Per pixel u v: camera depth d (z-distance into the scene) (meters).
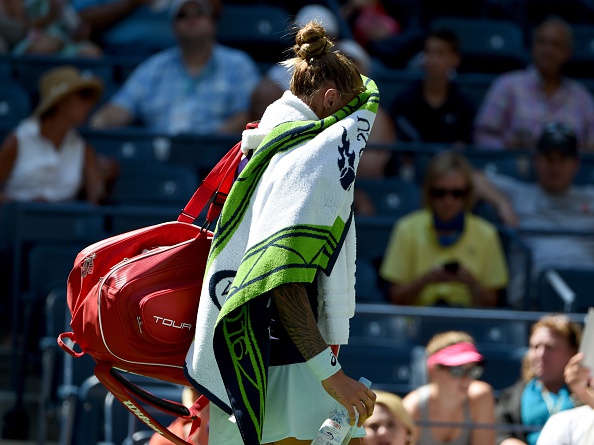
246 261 10.27
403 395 21.19
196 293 10.98
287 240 10.16
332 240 10.52
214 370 10.59
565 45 33.22
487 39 39.25
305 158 10.38
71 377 21.42
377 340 23.36
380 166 29.61
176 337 10.92
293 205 10.25
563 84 33.56
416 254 25.30
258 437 10.23
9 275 26.42
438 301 24.44
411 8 40.25
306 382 10.92
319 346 10.26
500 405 19.14
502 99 33.31
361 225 27.00
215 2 36.41
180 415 11.69
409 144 29.81
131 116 31.70
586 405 15.69
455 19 39.66
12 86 32.34
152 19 36.62
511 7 42.25
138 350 10.95
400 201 28.92
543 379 18.75
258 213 10.45
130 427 18.55
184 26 31.55
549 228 27.14
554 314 22.06
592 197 28.64
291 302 10.20
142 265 11.06
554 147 28.12
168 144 30.14
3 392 25.38
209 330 10.55
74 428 20.52
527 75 33.50
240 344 10.37
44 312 25.03
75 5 37.38
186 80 31.77
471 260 25.28
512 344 23.88
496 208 28.03
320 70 10.84
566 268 26.38
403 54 38.56
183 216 11.77
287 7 39.16
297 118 10.80
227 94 31.72
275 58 37.16
